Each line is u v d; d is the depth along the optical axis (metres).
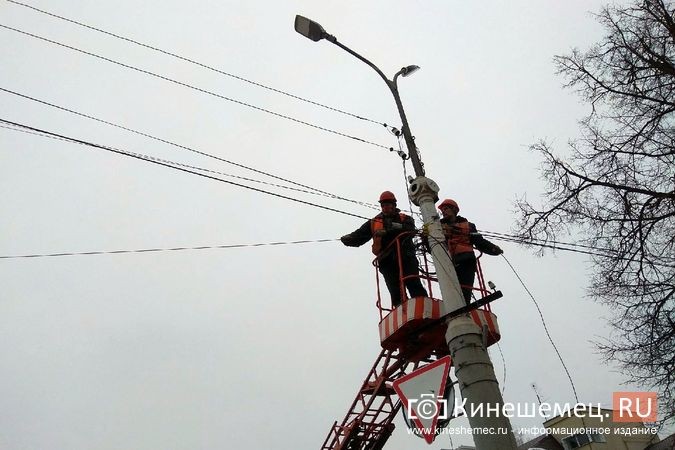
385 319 8.29
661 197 10.32
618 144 11.03
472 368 5.51
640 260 10.61
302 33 8.44
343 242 9.25
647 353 10.50
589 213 10.95
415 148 7.53
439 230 6.59
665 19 10.91
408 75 8.57
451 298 6.04
